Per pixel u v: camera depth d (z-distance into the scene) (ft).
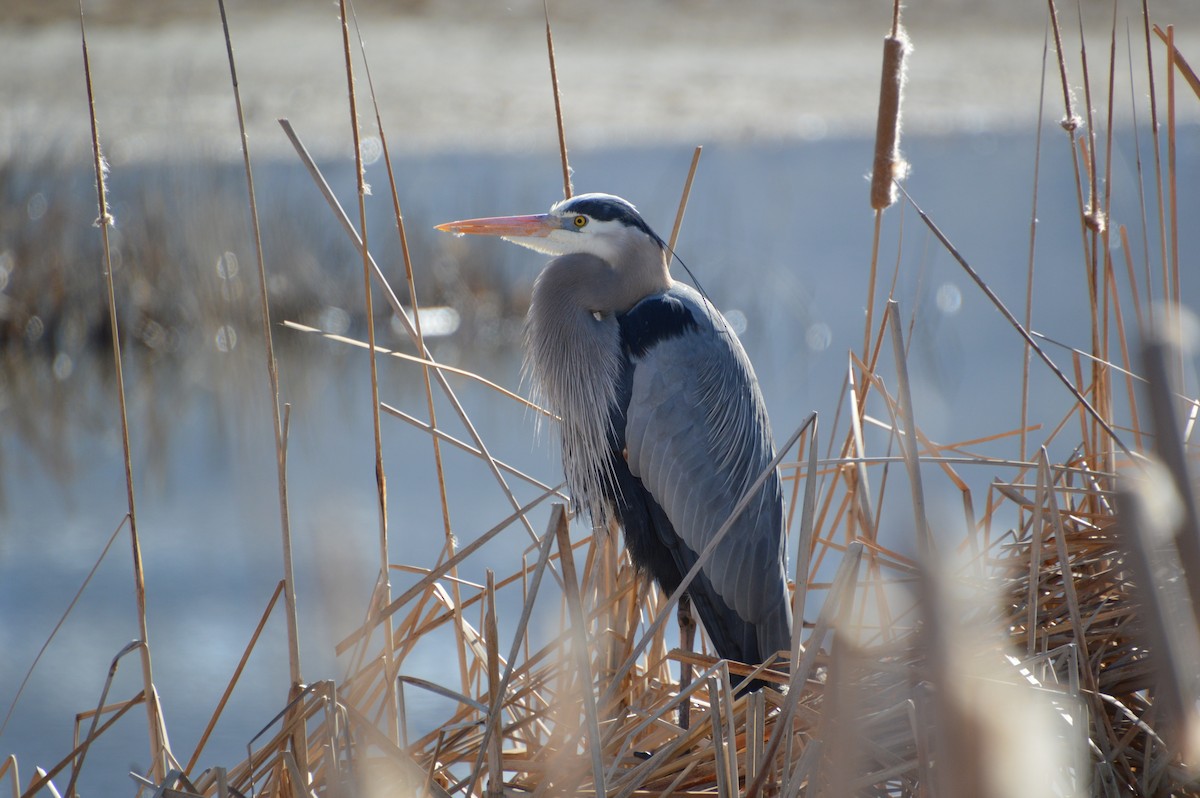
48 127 89.20
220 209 65.72
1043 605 18.49
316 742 18.53
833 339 65.46
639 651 17.26
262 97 110.22
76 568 39.75
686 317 22.99
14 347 62.90
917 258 78.95
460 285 69.31
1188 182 95.20
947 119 121.60
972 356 61.05
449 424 54.95
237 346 63.21
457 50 133.90
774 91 126.93
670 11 156.35
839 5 163.32
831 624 15.34
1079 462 21.29
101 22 137.08
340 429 53.83
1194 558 6.08
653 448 22.52
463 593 33.94
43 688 31.65
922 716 14.03
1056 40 20.71
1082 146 21.65
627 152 104.01
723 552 21.94
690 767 16.76
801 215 88.02
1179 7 153.58
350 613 8.40
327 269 68.85
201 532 42.83
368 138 101.86
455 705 29.32
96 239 65.36
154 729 18.10
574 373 23.75
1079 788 14.94
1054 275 76.28
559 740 18.53
